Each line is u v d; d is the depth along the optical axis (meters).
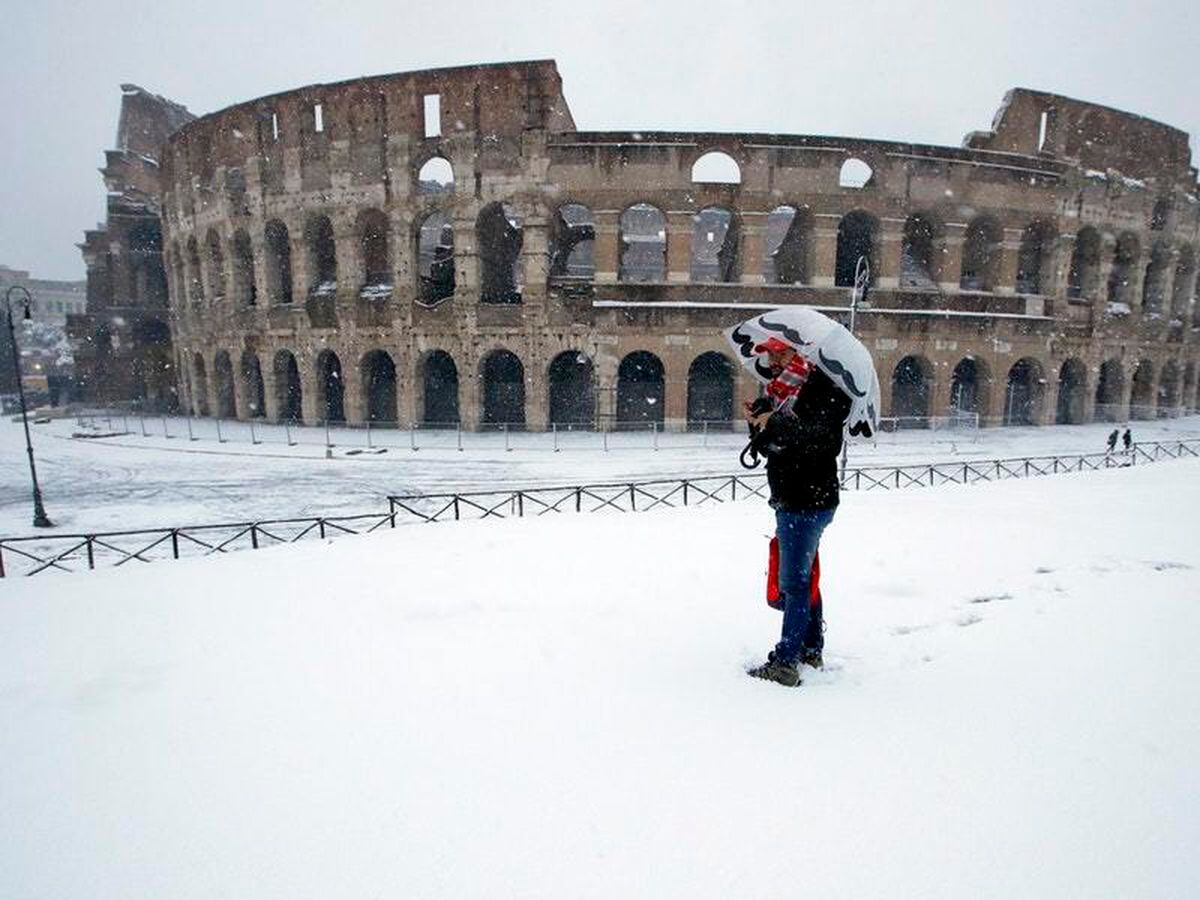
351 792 3.33
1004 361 41.84
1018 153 41.91
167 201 52.31
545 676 4.70
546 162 38.00
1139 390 48.69
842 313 38.59
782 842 2.88
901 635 5.31
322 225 45.31
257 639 5.75
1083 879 2.60
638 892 2.61
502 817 3.10
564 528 11.26
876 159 38.50
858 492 15.41
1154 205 45.69
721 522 11.59
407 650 5.32
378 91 39.75
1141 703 3.98
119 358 60.16
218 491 25.50
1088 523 10.21
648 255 55.06
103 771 3.59
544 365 39.56
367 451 34.03
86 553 18.03
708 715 4.04
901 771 3.38
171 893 2.67
